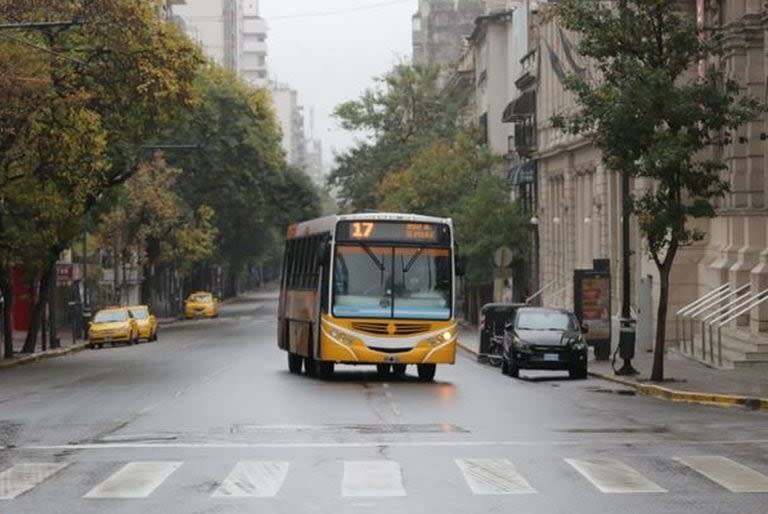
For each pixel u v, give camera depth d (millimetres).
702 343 38594
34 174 43406
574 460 17250
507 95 88500
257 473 16250
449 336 33531
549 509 13414
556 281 68062
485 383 34406
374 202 99750
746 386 29766
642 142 31469
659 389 29609
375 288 33375
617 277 55594
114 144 49656
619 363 41344
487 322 47719
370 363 34062
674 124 31312
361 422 22672
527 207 76125
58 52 41875
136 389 31594
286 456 17938
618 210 56062
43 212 44844
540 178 72062
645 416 24000
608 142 31688
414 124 100500
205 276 122375
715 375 33438
